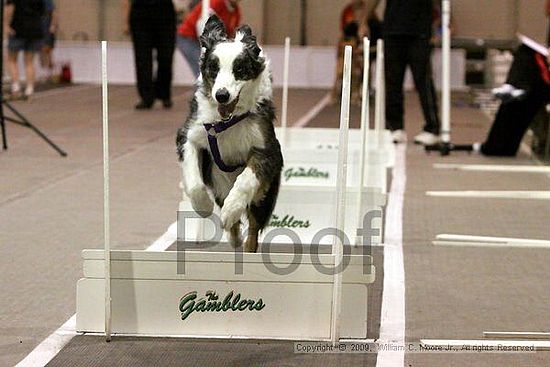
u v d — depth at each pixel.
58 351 5.20
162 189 10.09
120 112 18.36
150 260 5.41
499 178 11.21
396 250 7.64
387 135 12.06
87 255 5.43
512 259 7.41
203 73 5.68
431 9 13.67
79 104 19.91
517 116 12.72
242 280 5.41
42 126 15.70
